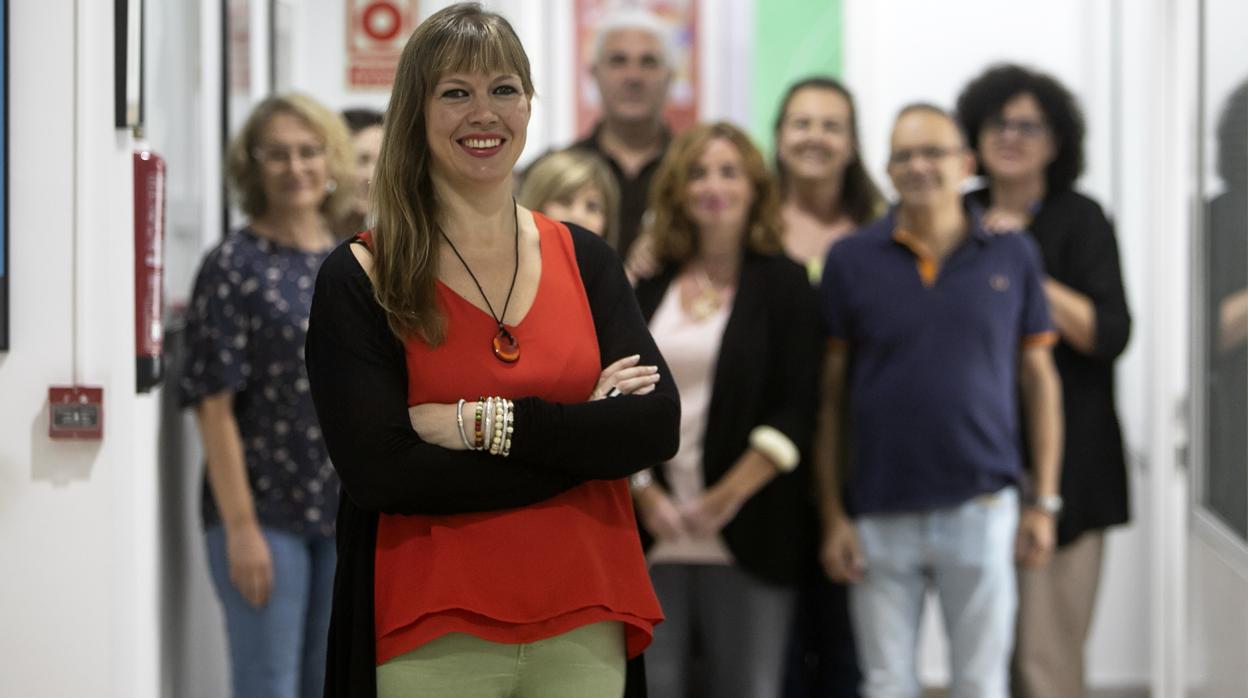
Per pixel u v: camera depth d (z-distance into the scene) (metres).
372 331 2.22
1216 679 3.91
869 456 3.79
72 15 2.95
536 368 2.27
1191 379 4.22
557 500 2.28
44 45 2.95
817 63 5.34
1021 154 4.21
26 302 2.97
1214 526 3.94
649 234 3.94
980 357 3.72
